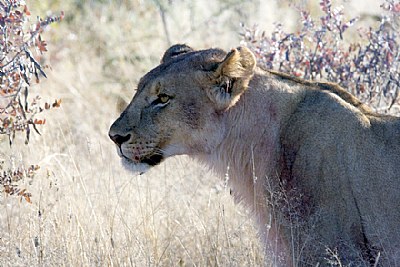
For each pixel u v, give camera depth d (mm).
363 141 9500
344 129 9555
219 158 10312
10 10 10984
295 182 9641
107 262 10789
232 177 10359
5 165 13094
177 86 10094
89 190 12586
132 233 11125
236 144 10164
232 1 20812
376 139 9516
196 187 12703
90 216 11633
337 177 9438
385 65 13453
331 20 13781
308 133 9664
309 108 9805
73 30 20266
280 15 20266
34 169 11609
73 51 19609
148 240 11469
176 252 11680
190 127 10148
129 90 18000
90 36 20109
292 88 10039
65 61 19156
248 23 20156
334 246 9445
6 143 13836
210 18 20500
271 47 13664
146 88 10219
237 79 9906
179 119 10125
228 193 12164
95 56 19688
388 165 9406
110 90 18234
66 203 11953
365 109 9922
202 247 11414
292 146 9750
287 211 9695
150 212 11820
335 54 13773
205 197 12531
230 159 10258
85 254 10812
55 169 13188
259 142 10047
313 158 9555
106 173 13375
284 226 9742
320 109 9727
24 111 11672
